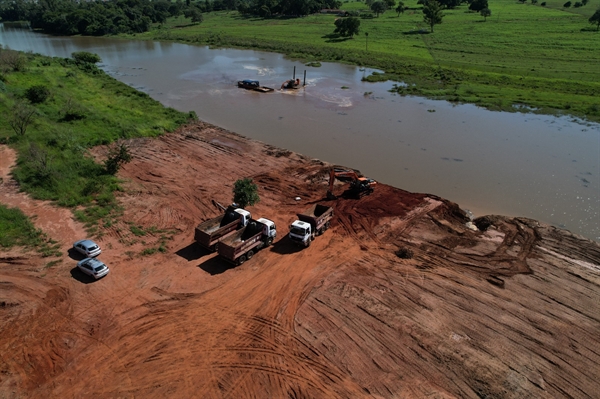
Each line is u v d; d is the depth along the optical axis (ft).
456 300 80.12
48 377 63.26
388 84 258.37
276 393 61.41
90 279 84.12
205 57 354.74
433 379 63.52
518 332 72.38
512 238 100.68
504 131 176.65
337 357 67.36
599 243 99.45
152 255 92.43
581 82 243.60
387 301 79.77
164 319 74.69
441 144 162.91
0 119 158.40
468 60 305.94
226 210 106.63
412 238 101.55
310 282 85.10
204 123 183.93
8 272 84.79
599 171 138.72
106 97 212.84
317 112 203.10
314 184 129.59
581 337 71.41
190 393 61.16
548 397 60.64
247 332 72.18
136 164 139.33
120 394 60.80
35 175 119.75
